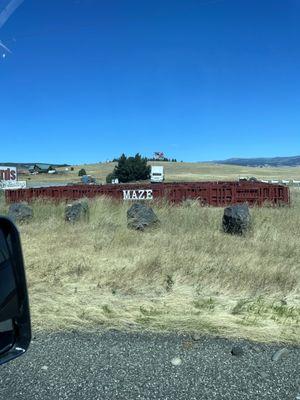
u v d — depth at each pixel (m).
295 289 7.28
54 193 24.05
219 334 5.40
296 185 58.16
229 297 6.90
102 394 4.05
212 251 10.00
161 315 6.02
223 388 4.16
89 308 6.26
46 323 5.70
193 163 170.25
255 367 4.56
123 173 101.25
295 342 5.20
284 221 14.23
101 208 15.94
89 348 4.98
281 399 3.98
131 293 7.09
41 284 7.51
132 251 10.02
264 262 8.87
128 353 4.86
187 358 4.75
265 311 6.21
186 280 7.67
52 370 4.46
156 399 3.98
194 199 22.36
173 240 11.28
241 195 22.69
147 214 13.32
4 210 18.19
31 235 12.51
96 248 10.41
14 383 4.21
